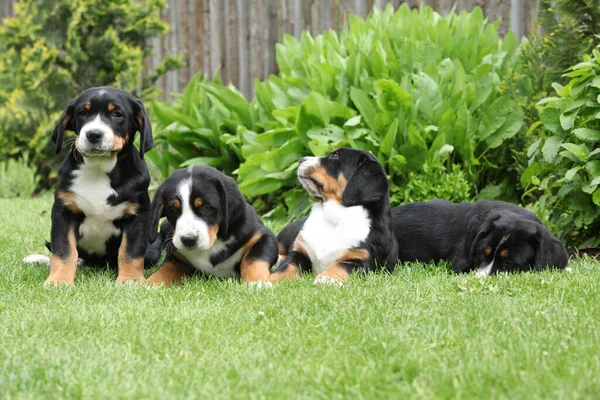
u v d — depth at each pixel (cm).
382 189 514
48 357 297
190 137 892
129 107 502
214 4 1281
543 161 608
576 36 656
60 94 1263
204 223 470
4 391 264
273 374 279
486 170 779
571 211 580
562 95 555
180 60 1296
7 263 533
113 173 495
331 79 795
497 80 785
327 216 514
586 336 317
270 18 1202
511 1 934
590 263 526
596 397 248
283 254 581
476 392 257
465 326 337
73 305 394
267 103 854
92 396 260
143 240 503
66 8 1264
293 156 777
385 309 371
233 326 349
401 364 286
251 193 782
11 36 1281
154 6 1309
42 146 1230
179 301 410
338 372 280
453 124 740
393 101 733
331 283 444
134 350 314
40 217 808
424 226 570
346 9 1095
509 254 490
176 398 259
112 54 1262
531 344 305
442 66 778
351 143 731
